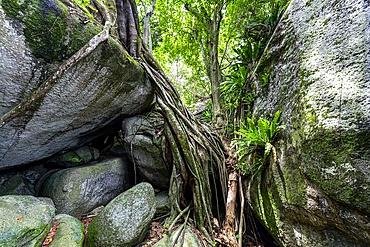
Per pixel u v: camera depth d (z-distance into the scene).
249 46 4.07
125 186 4.00
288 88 2.43
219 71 5.88
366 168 1.32
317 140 1.70
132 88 3.22
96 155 4.34
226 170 3.93
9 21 1.51
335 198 1.54
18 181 3.23
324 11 1.96
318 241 1.84
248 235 3.28
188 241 2.61
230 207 3.38
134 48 3.43
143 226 2.57
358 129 1.37
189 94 8.30
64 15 1.87
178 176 3.45
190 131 3.84
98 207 3.38
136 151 3.86
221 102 5.44
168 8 6.12
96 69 2.32
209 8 5.41
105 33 2.21
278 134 2.52
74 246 2.17
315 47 1.98
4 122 1.93
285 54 2.61
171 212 3.22
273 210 2.52
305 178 1.90
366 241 1.42
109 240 2.30
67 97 2.33
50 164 3.79
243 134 3.00
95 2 2.88
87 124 3.30
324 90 1.72
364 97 1.37
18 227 1.92
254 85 3.76
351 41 1.57
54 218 2.56
